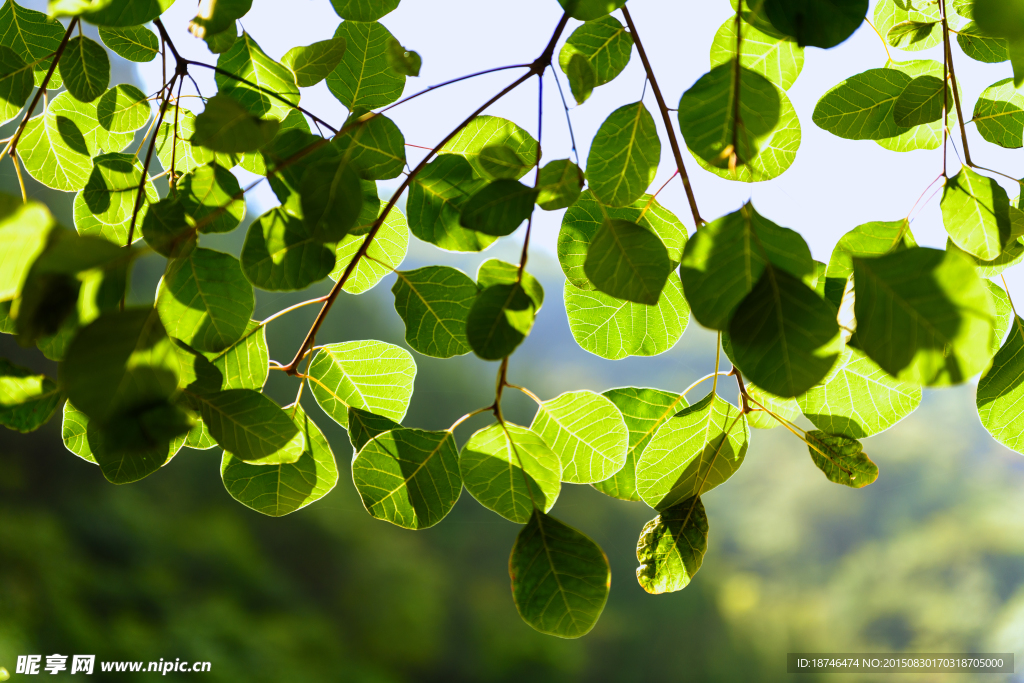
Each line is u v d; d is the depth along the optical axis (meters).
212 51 0.67
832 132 0.69
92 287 0.57
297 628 6.79
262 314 7.50
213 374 0.63
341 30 0.68
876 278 0.57
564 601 0.63
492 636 7.73
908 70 0.70
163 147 0.72
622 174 0.65
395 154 0.67
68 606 5.36
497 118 0.67
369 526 8.18
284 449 0.63
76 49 0.71
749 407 0.68
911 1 0.69
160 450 0.67
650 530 0.68
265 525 7.52
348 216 0.60
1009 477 8.56
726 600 8.69
